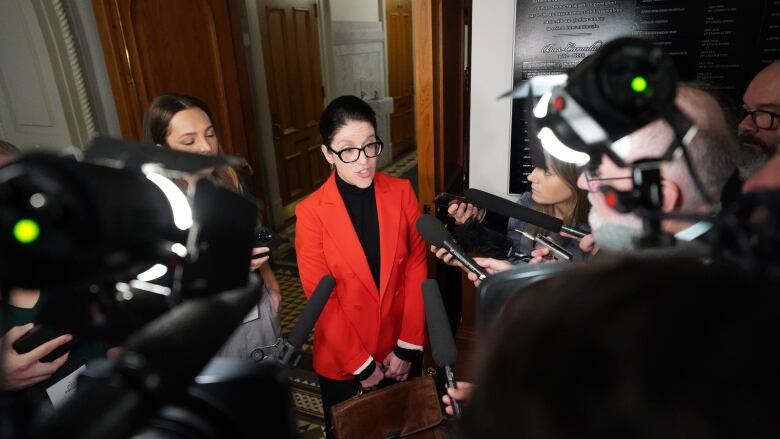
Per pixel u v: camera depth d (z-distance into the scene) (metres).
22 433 0.28
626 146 0.52
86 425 0.28
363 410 1.42
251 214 0.53
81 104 3.01
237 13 3.58
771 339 0.22
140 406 0.32
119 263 0.35
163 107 1.62
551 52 2.00
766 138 1.02
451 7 2.31
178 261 0.49
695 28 1.81
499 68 2.10
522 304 0.30
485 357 0.29
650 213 0.46
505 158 2.22
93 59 3.00
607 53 0.45
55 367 0.96
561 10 1.94
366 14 6.32
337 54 5.73
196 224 0.49
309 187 5.43
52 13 2.79
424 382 1.48
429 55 1.89
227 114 3.52
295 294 3.72
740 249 0.32
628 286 0.26
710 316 0.23
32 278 0.33
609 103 0.45
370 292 1.59
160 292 0.52
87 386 0.33
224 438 0.40
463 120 2.86
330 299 1.60
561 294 0.28
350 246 1.57
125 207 0.35
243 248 0.52
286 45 4.74
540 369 0.25
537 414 0.25
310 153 5.38
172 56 3.05
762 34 1.74
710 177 0.55
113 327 0.52
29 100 3.08
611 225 0.55
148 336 0.38
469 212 1.61
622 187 0.53
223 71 3.45
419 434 1.45
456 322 2.65
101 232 0.32
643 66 0.45
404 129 7.73
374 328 1.63
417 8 1.85
